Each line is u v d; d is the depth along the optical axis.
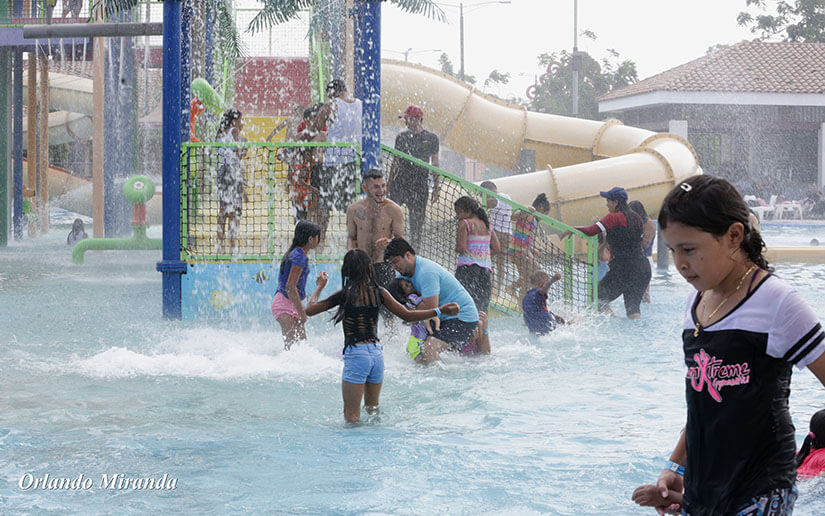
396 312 5.77
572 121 20.72
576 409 5.96
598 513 3.84
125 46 20.97
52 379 6.77
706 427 2.52
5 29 18.36
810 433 4.25
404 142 12.01
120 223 21.95
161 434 5.22
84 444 4.97
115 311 10.51
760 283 2.44
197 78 12.50
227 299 9.73
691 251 2.42
